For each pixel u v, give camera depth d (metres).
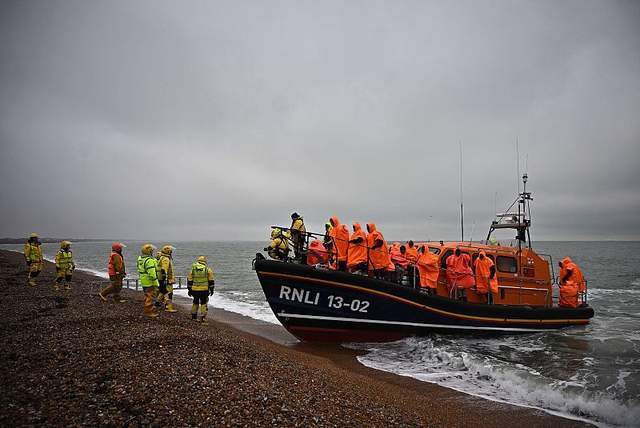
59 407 4.53
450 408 6.57
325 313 10.06
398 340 10.76
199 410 4.75
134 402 4.77
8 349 6.80
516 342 11.01
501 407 6.70
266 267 9.66
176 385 5.38
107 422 4.23
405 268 11.26
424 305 10.53
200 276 10.59
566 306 12.90
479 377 8.25
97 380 5.38
